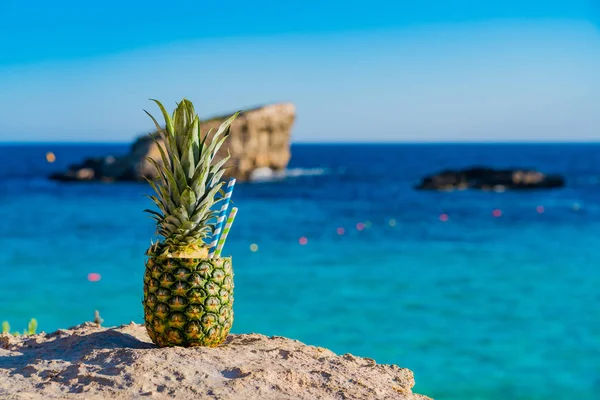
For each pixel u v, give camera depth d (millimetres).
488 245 32094
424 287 21625
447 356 14141
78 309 18266
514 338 15539
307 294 20547
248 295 20375
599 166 153250
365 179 103062
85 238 33688
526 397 11516
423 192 73250
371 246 31766
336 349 14602
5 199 61281
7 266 25188
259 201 63000
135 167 82812
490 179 75438
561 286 21766
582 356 14086
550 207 54938
